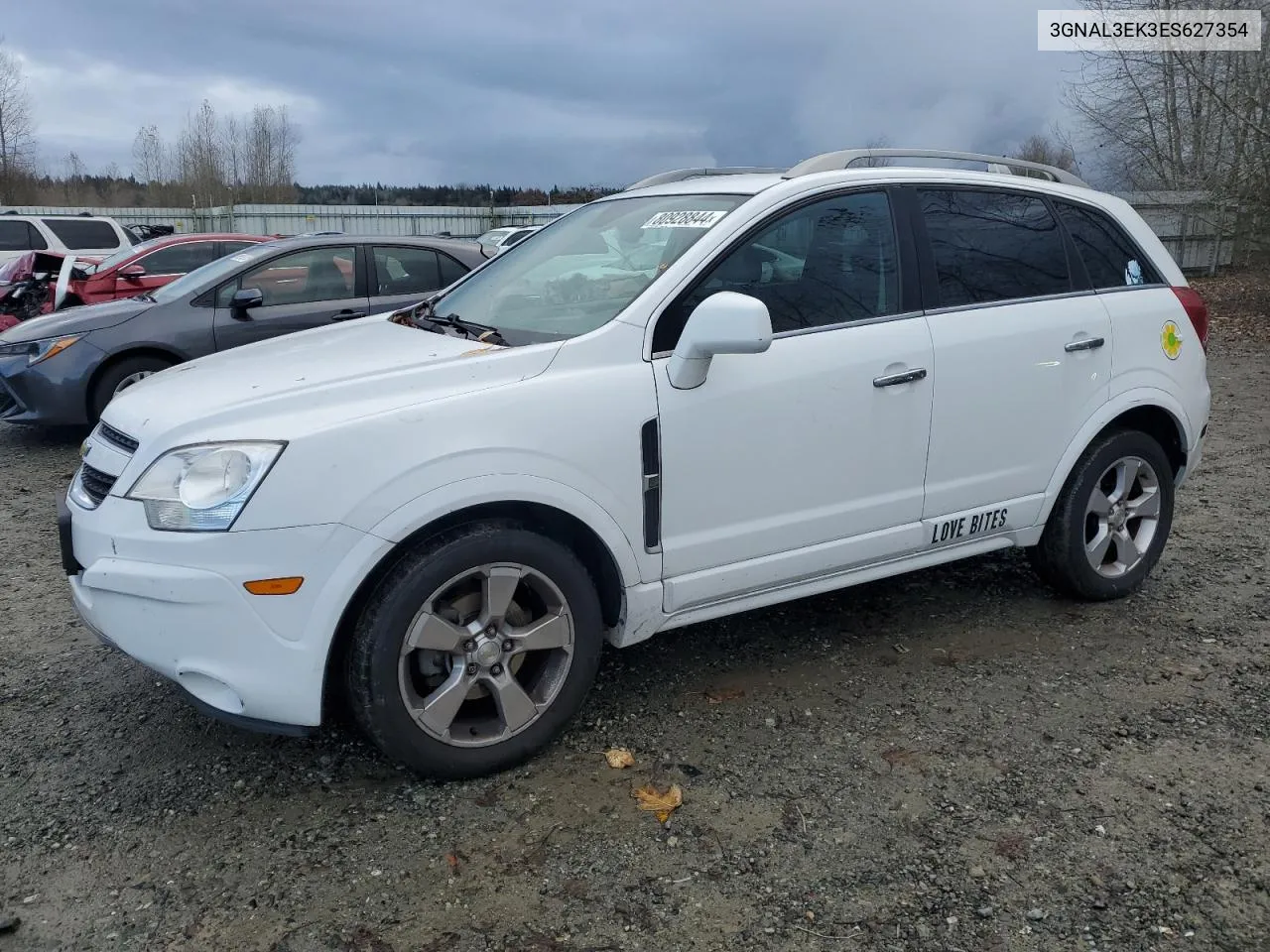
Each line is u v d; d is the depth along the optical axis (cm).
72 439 802
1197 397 444
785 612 434
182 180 4650
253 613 270
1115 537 434
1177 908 248
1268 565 482
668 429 316
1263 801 291
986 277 389
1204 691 358
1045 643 400
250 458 271
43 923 246
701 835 278
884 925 243
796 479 342
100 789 304
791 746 324
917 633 411
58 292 895
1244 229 1593
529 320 351
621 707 351
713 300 301
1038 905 249
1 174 4184
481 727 307
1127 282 430
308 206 3806
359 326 398
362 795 299
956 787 300
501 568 295
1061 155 2062
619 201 415
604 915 247
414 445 280
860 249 363
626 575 317
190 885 260
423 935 241
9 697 363
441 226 3991
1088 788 298
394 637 282
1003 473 391
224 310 758
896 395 357
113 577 276
